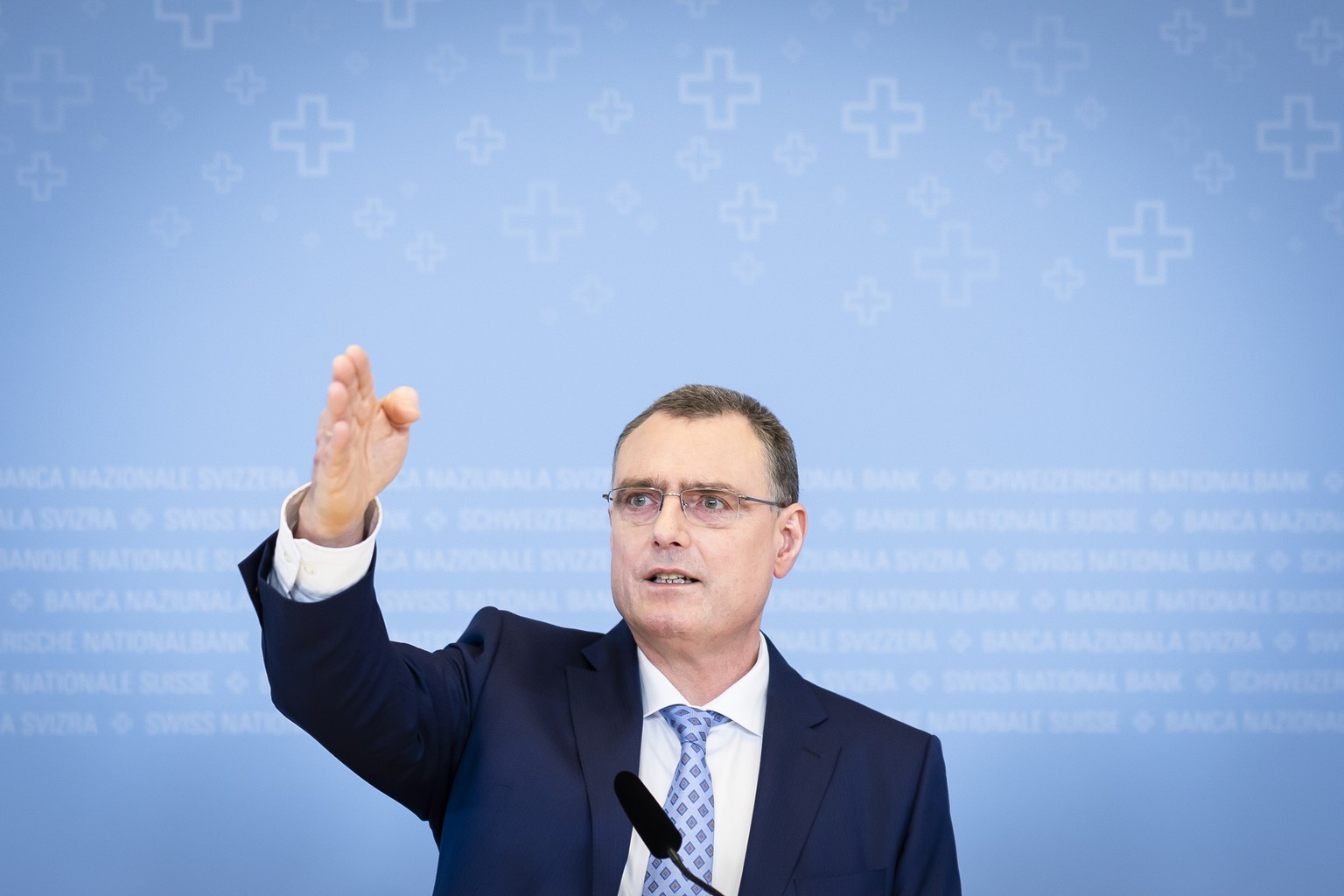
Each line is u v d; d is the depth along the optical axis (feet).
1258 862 17.81
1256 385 18.42
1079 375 18.39
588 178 18.47
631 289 18.34
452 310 18.17
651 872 9.41
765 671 10.73
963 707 17.93
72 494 17.48
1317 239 18.62
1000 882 17.71
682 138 18.57
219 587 17.56
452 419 17.99
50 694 17.29
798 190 18.56
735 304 18.38
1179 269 18.56
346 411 7.97
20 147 17.87
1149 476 18.28
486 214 18.34
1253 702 18.03
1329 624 18.13
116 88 18.07
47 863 17.08
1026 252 18.56
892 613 18.01
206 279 17.92
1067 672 18.01
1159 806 17.87
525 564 17.87
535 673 10.59
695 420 10.31
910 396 18.31
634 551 10.03
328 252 18.10
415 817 17.60
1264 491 18.28
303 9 18.39
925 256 18.52
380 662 8.89
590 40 18.63
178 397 17.71
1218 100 18.75
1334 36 18.81
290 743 17.53
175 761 17.37
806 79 18.69
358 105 18.34
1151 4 18.76
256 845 17.37
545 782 9.70
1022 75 18.75
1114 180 18.66
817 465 18.17
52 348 17.63
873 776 10.30
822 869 9.68
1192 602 18.12
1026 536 18.16
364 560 8.54
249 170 18.13
